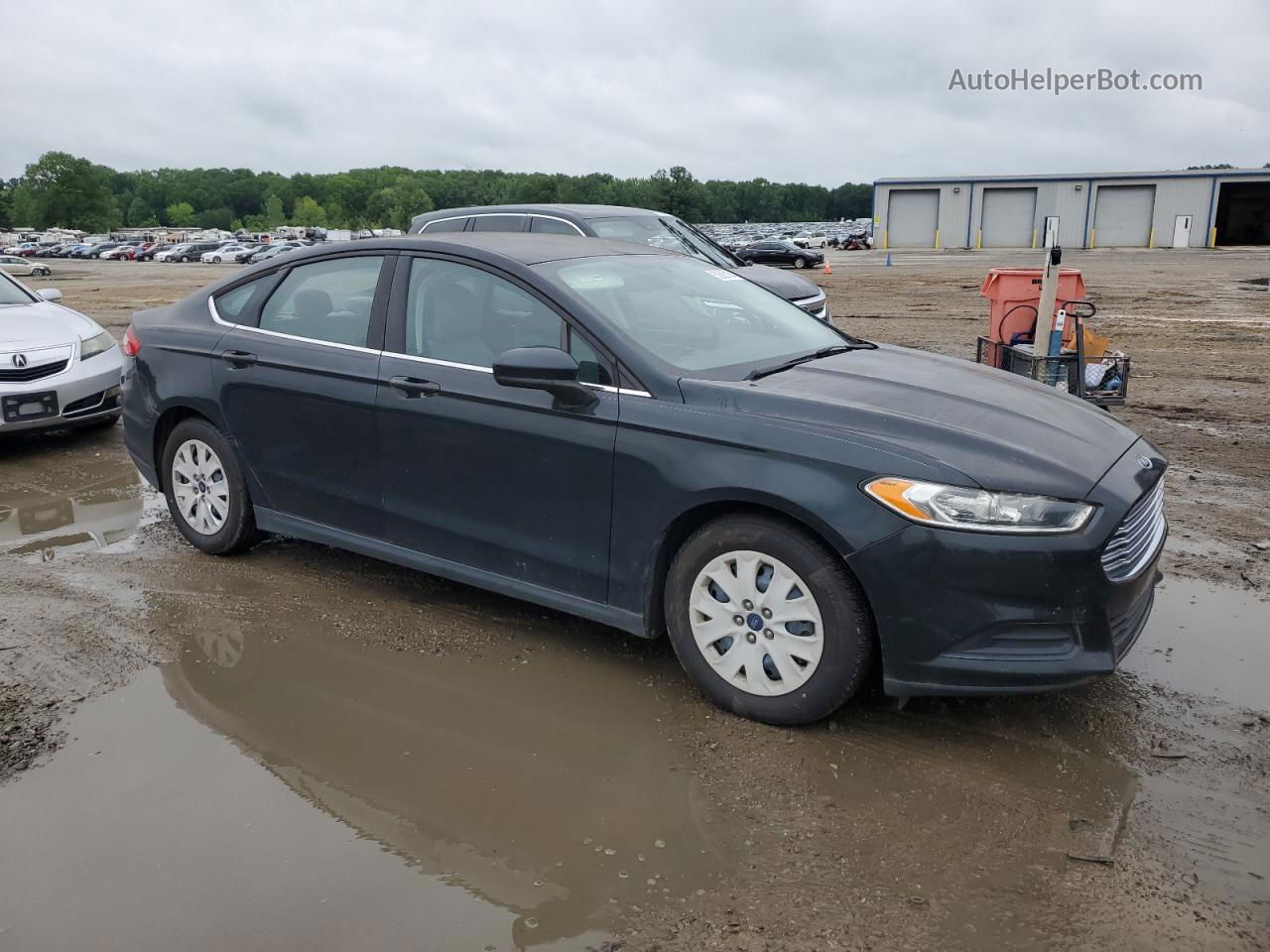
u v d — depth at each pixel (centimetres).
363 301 423
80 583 457
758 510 325
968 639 298
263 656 385
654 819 281
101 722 336
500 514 380
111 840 272
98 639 399
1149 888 250
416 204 15975
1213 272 2778
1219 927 236
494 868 261
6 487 626
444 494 395
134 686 361
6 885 254
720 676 338
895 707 342
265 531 475
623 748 320
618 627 362
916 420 318
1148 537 333
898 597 300
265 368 442
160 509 576
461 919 241
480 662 380
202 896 249
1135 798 288
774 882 254
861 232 7062
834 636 312
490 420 373
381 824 280
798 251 3538
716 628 336
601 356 356
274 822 281
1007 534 292
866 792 293
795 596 319
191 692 357
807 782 298
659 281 420
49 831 276
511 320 380
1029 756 311
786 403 329
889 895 249
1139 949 229
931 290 2277
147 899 248
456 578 402
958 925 238
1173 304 1753
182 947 232
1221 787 293
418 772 307
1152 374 1005
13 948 232
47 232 12938
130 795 293
